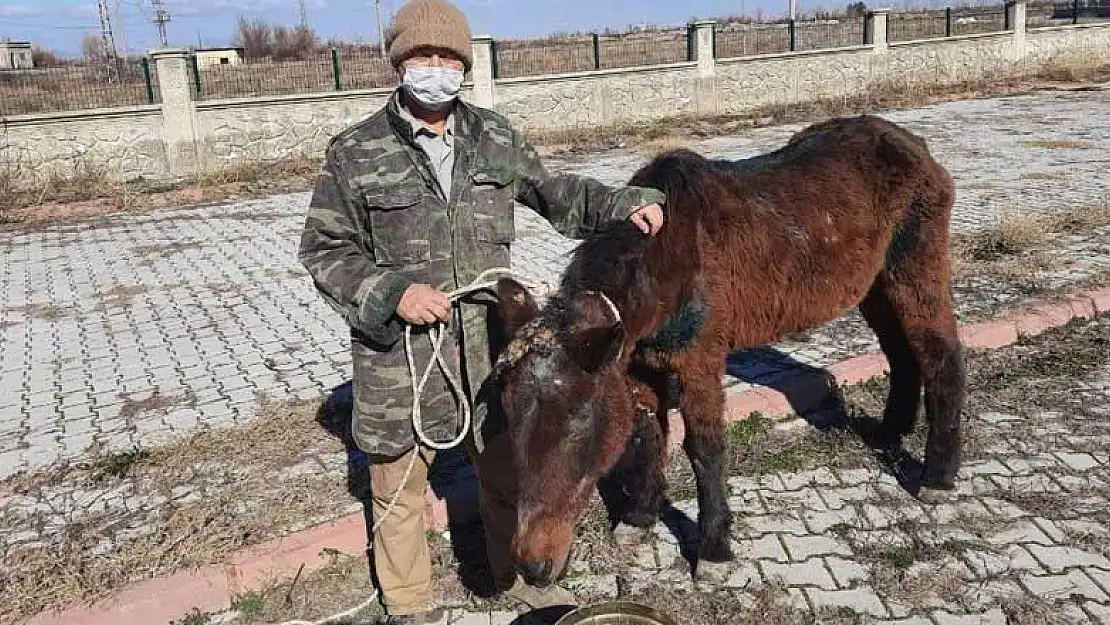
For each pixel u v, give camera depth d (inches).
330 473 181.9
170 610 143.3
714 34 805.9
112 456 194.9
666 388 146.4
